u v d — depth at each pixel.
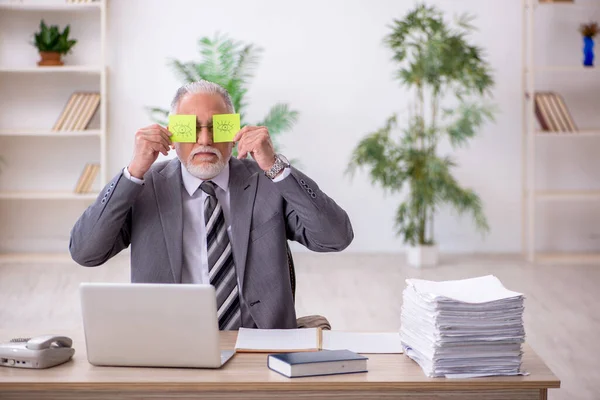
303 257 7.02
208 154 2.54
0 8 6.75
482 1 7.02
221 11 6.95
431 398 2.08
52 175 7.04
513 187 7.21
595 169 7.27
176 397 2.06
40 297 5.60
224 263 2.66
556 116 6.86
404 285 5.99
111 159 7.00
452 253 7.22
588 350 4.47
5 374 2.11
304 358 2.12
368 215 7.17
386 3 6.99
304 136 7.09
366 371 2.14
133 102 6.96
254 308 2.64
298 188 2.59
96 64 6.95
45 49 6.68
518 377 2.11
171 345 2.13
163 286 2.08
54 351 2.18
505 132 7.15
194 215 2.70
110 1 6.88
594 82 7.13
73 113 6.72
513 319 2.12
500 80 7.10
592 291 5.86
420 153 6.55
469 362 2.11
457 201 6.57
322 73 7.03
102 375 2.10
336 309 5.32
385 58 7.03
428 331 2.14
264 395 2.06
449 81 6.50
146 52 6.93
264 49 7.00
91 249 2.57
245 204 2.68
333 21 6.99
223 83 6.48
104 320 2.12
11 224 7.08
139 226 2.64
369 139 6.56
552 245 7.34
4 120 6.92
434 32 6.46
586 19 7.05
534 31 7.07
